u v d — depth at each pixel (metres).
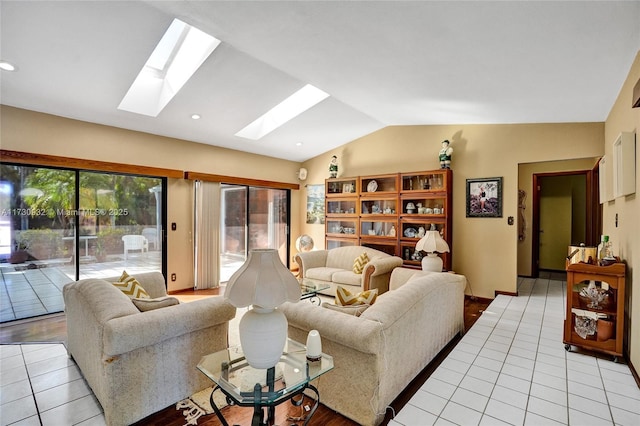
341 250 5.49
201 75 3.48
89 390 2.33
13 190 3.79
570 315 2.95
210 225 5.48
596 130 4.12
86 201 4.33
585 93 3.15
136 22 2.53
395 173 5.50
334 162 6.45
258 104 4.18
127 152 4.57
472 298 4.88
